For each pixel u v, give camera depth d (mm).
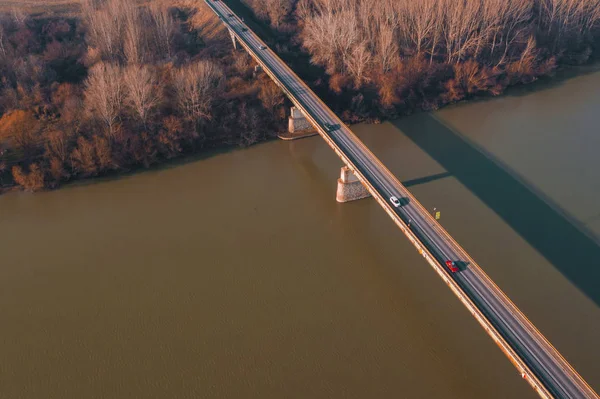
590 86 154625
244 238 101312
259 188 116062
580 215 103875
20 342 81938
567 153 123062
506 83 153250
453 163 121312
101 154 119500
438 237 84875
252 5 187000
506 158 122062
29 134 121188
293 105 140500
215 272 93875
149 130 127000
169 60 148250
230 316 85500
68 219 108375
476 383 74312
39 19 171250
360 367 77000
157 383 75625
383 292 89125
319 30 155875
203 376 76375
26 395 74500
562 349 78500
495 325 69750
